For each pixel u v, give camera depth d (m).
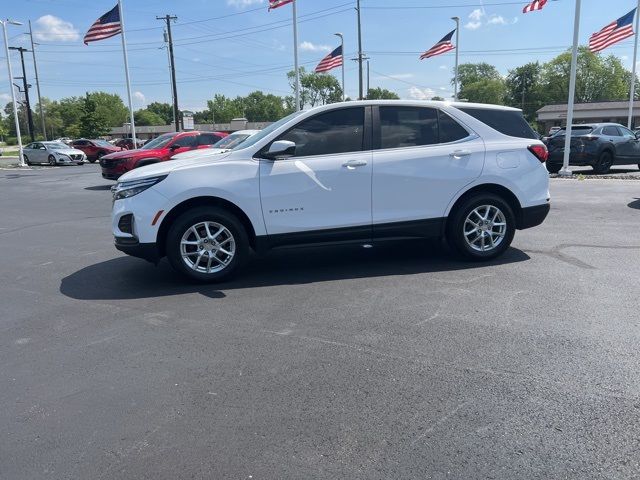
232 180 5.49
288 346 4.05
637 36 29.45
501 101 102.25
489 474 2.54
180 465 2.67
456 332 4.21
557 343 3.96
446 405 3.15
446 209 6.05
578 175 15.84
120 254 7.44
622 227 8.16
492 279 5.60
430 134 6.04
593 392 3.25
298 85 26.36
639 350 3.81
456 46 38.09
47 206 13.19
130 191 5.51
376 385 3.41
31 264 6.99
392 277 5.79
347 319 4.56
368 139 5.85
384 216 5.88
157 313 4.87
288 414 3.11
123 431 2.98
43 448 2.84
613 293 5.05
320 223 5.73
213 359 3.86
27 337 4.39
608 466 2.58
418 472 2.57
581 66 88.12
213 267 5.69
